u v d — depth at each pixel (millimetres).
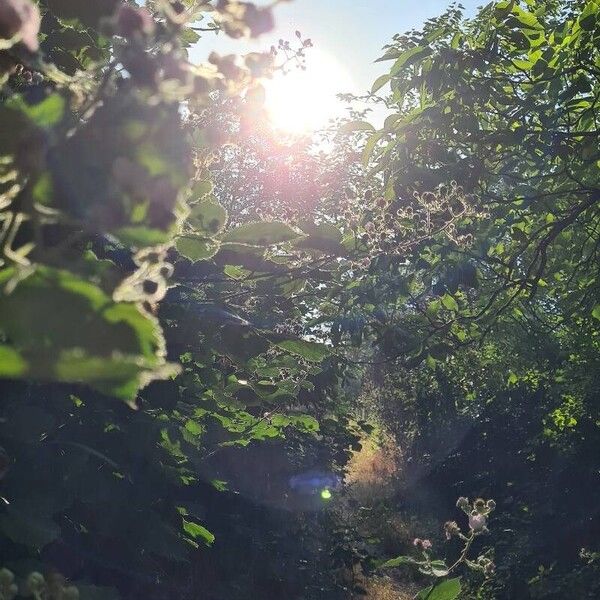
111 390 675
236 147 1658
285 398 3559
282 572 7844
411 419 21047
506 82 6441
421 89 6141
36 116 779
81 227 767
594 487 10531
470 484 16312
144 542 3281
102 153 745
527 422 14023
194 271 3164
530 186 6750
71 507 3203
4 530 2172
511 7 5988
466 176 6047
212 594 6156
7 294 677
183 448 3551
